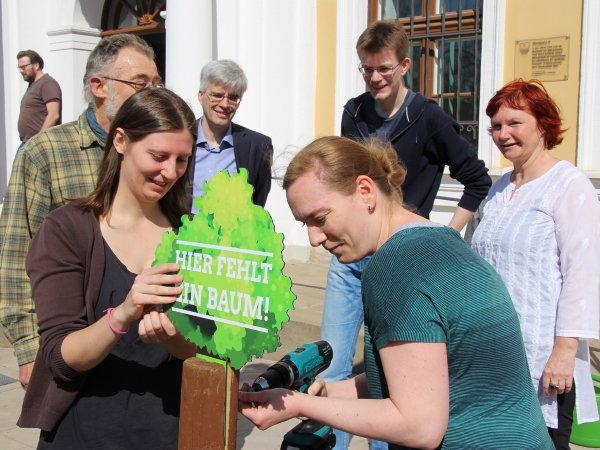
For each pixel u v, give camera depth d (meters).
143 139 1.81
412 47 6.76
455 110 6.55
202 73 3.80
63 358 1.75
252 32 7.03
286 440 1.84
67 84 8.55
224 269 1.55
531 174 2.74
